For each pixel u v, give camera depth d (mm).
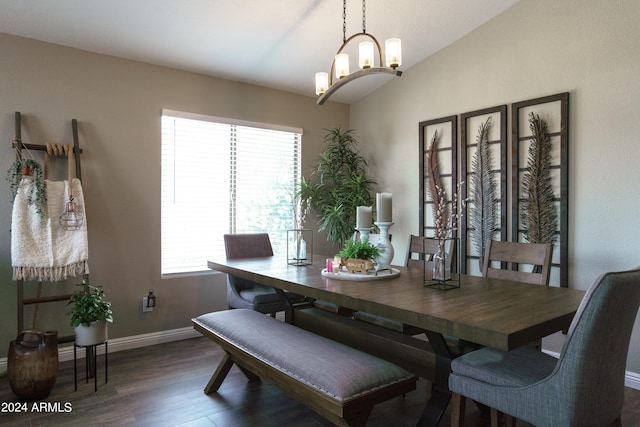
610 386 1396
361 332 2213
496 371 1575
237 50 3404
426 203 3914
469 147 3562
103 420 2211
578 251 2904
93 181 3213
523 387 1445
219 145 3902
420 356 1898
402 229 4188
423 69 3951
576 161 2912
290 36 3260
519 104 3189
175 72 3623
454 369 1692
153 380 2740
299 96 4402
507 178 3275
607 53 2754
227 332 2229
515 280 2408
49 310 3053
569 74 2938
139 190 3424
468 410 2359
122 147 3344
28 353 2395
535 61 3119
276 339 2012
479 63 3480
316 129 4531
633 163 2646
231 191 3965
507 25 3285
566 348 1338
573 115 2920
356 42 3428
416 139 4027
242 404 2406
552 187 3031
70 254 2838
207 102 3791
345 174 4504
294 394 1769
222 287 3877
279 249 4250
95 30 2963
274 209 4234
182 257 3701
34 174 2771
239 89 3990
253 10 2900
